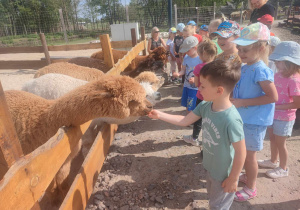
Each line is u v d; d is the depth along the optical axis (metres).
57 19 32.09
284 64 2.47
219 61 1.77
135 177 3.06
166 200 2.65
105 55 4.84
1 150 1.11
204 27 5.64
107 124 3.21
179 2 39.22
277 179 2.88
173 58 7.31
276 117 2.64
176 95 6.16
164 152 3.61
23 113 2.33
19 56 15.30
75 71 4.14
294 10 21.78
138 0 35.09
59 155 1.69
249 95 2.27
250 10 4.69
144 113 2.30
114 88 2.05
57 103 2.16
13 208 1.11
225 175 2.01
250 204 2.55
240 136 1.79
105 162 3.41
